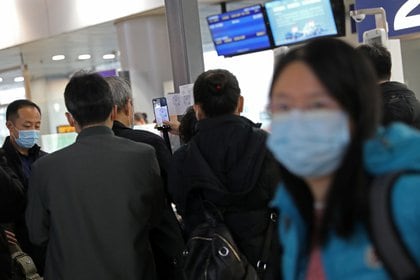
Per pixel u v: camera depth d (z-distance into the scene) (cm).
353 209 88
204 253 178
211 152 186
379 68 224
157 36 654
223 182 183
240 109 198
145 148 202
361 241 89
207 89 188
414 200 83
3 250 236
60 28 693
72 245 190
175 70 343
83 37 739
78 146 196
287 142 90
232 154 183
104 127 199
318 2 555
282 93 93
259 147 184
